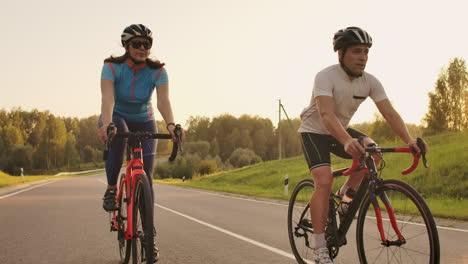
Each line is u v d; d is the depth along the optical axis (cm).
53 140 12750
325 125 339
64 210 1012
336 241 362
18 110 14138
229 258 491
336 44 345
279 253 518
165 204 1208
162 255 508
